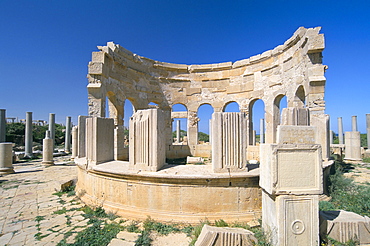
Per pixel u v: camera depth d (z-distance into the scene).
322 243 3.96
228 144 5.61
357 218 4.26
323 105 9.62
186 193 5.48
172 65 16.02
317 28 9.67
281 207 3.81
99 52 11.18
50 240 4.46
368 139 19.17
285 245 3.76
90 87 10.67
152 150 5.89
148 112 6.00
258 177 5.57
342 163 13.14
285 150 3.93
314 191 3.90
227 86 15.71
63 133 37.34
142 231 4.79
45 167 15.02
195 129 15.79
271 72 13.52
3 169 12.38
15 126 32.16
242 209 5.50
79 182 8.18
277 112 13.41
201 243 3.78
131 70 14.18
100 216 5.72
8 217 5.82
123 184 6.02
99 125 7.18
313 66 9.95
